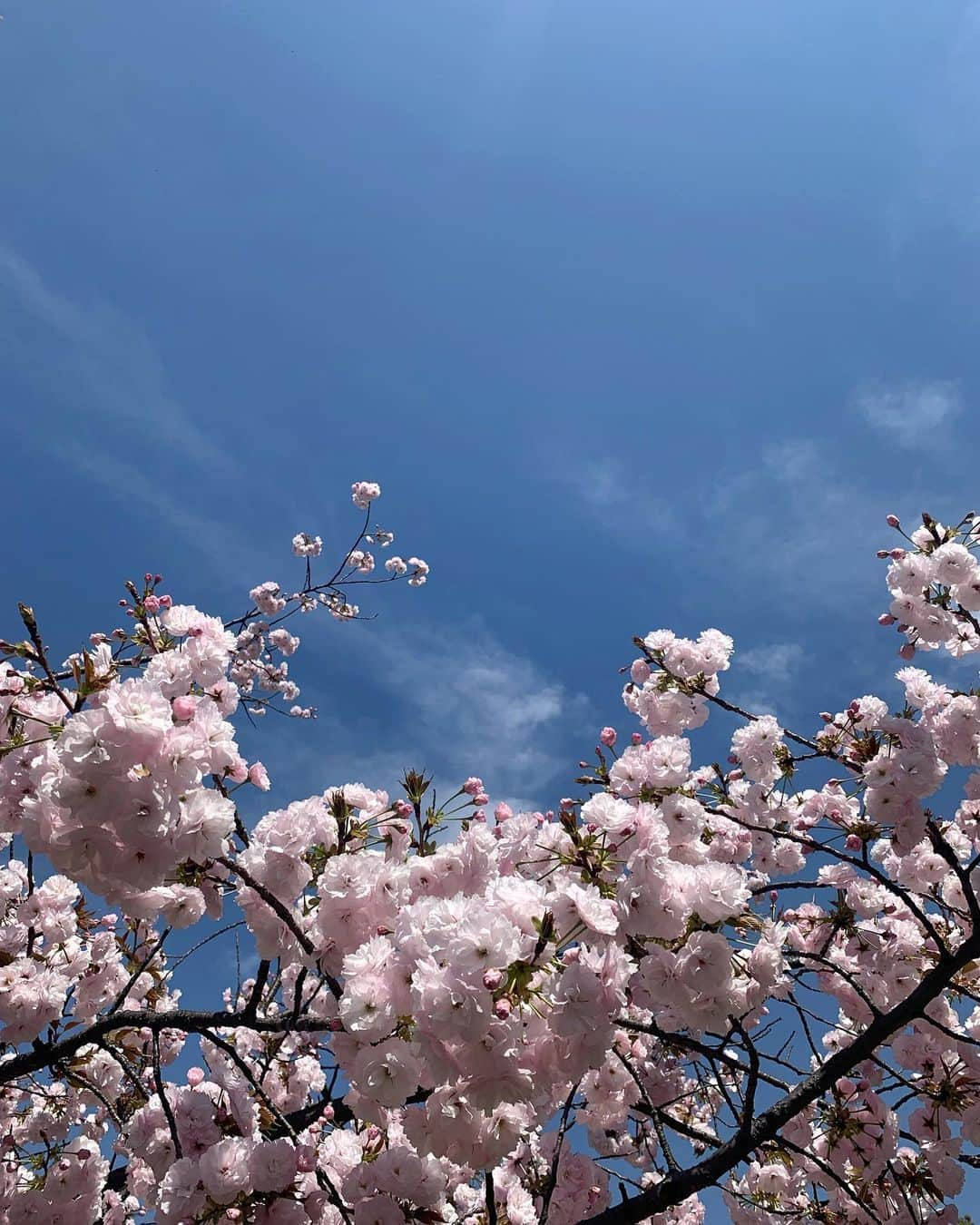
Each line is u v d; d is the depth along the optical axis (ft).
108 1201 18.75
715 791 18.16
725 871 10.07
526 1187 15.52
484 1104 8.04
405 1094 8.65
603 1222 13.35
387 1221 10.04
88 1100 18.99
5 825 11.05
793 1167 16.57
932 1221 15.02
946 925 18.51
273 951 11.44
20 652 10.66
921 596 18.01
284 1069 19.56
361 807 12.37
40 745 11.07
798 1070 14.76
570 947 8.97
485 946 7.97
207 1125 12.00
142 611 12.87
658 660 18.07
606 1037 8.41
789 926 19.54
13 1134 17.52
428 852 12.42
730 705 17.75
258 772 12.81
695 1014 10.32
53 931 16.07
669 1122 16.37
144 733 8.86
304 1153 10.82
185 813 9.49
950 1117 15.98
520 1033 8.07
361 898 10.46
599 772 13.43
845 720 17.26
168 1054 21.50
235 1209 10.75
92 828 9.17
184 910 11.62
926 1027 17.51
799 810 19.61
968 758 17.16
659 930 9.98
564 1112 14.12
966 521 17.83
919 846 18.62
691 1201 19.22
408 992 8.53
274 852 11.18
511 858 11.46
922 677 18.38
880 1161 15.08
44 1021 14.17
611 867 10.48
